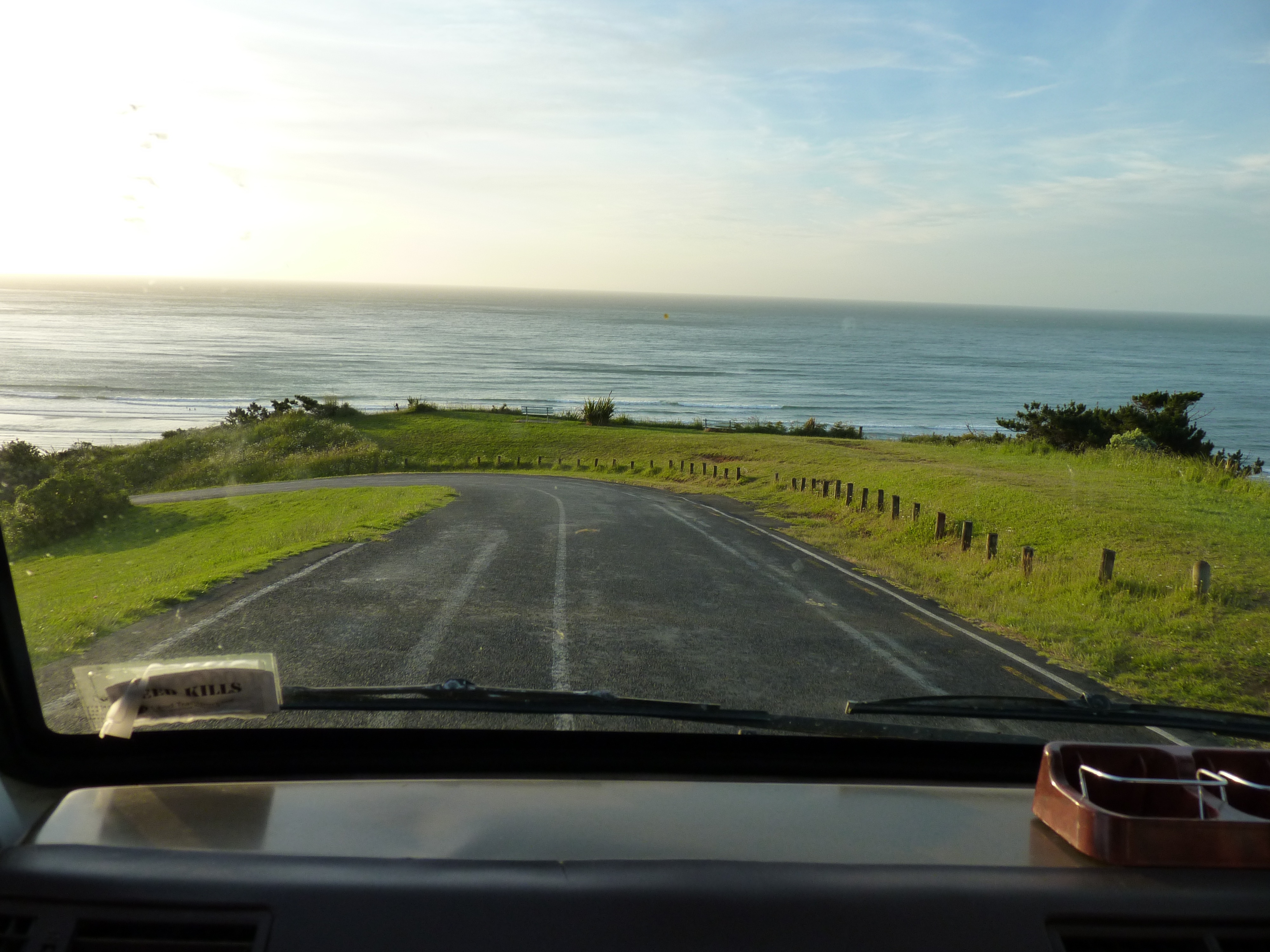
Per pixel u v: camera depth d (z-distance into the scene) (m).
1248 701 5.63
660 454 46.31
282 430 51.00
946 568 12.50
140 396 96.44
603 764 2.53
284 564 10.15
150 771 2.29
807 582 10.72
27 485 7.94
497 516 17.83
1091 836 1.94
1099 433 35.00
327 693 2.67
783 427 69.69
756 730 2.89
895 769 2.59
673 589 9.64
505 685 5.31
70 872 1.70
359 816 2.09
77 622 5.89
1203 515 15.88
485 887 1.71
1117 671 6.43
